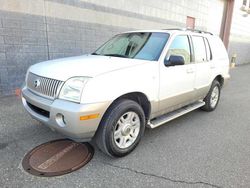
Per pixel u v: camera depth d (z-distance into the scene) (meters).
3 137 3.62
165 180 2.71
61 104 2.71
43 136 3.68
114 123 2.94
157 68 3.45
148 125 3.58
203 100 5.21
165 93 3.65
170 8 10.69
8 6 5.35
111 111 2.93
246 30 18.09
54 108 2.73
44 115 3.02
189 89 4.24
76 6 6.72
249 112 5.52
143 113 3.35
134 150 3.38
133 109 3.16
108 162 3.04
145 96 3.33
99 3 7.35
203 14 13.38
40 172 2.77
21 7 5.57
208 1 13.52
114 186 2.59
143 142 3.66
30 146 3.37
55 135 3.71
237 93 7.68
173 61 3.55
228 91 7.97
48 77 2.95
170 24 10.94
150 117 3.57
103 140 2.93
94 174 2.78
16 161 2.98
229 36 15.84
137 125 3.31
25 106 3.38
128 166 2.97
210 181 2.72
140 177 2.76
